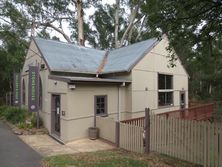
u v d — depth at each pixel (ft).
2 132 44.27
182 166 23.62
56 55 53.42
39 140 38.81
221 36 27.53
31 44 59.26
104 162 24.23
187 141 24.98
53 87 43.62
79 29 90.53
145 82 54.24
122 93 49.98
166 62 61.05
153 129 28.63
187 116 49.37
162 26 26.18
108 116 45.85
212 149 22.76
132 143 31.60
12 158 28.09
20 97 63.77
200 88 126.93
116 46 102.89
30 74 46.14
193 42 27.68
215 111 72.13
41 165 25.18
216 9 24.00
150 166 23.12
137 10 94.32
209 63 33.94
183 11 24.08
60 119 40.40
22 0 84.43
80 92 40.29
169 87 62.95
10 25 84.79
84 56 60.80
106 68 56.34
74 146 35.35
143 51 54.49
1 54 85.20
